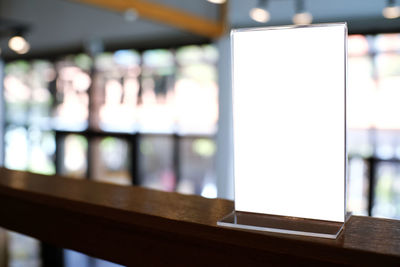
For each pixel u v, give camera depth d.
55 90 8.59
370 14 5.28
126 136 7.67
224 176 6.47
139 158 7.58
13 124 9.42
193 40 6.66
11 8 7.97
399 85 5.34
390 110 5.43
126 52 7.42
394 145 5.46
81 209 0.93
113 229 0.90
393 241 0.64
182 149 7.10
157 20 5.37
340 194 0.67
